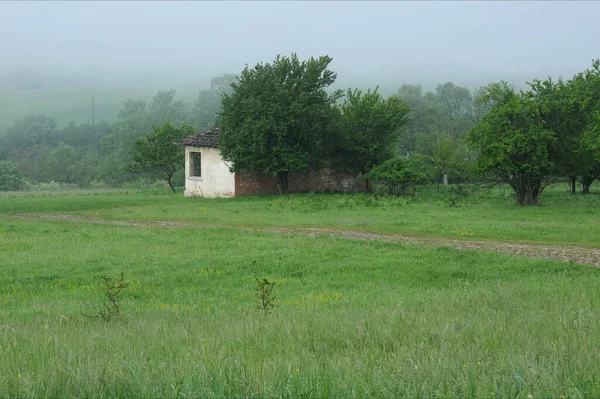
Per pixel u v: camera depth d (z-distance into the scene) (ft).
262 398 15.31
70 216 99.86
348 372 17.11
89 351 22.58
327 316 29.55
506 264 51.72
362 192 158.10
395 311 29.76
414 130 310.65
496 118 108.78
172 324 30.76
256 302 37.73
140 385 16.14
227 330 26.50
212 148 142.92
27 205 121.29
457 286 45.03
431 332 23.86
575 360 18.17
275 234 71.61
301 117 136.26
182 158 162.91
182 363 19.03
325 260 55.67
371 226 77.10
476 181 166.71
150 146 161.89
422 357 18.74
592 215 89.51
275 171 135.64
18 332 28.35
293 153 136.87
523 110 107.86
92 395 16.08
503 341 21.88
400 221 80.74
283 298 41.39
